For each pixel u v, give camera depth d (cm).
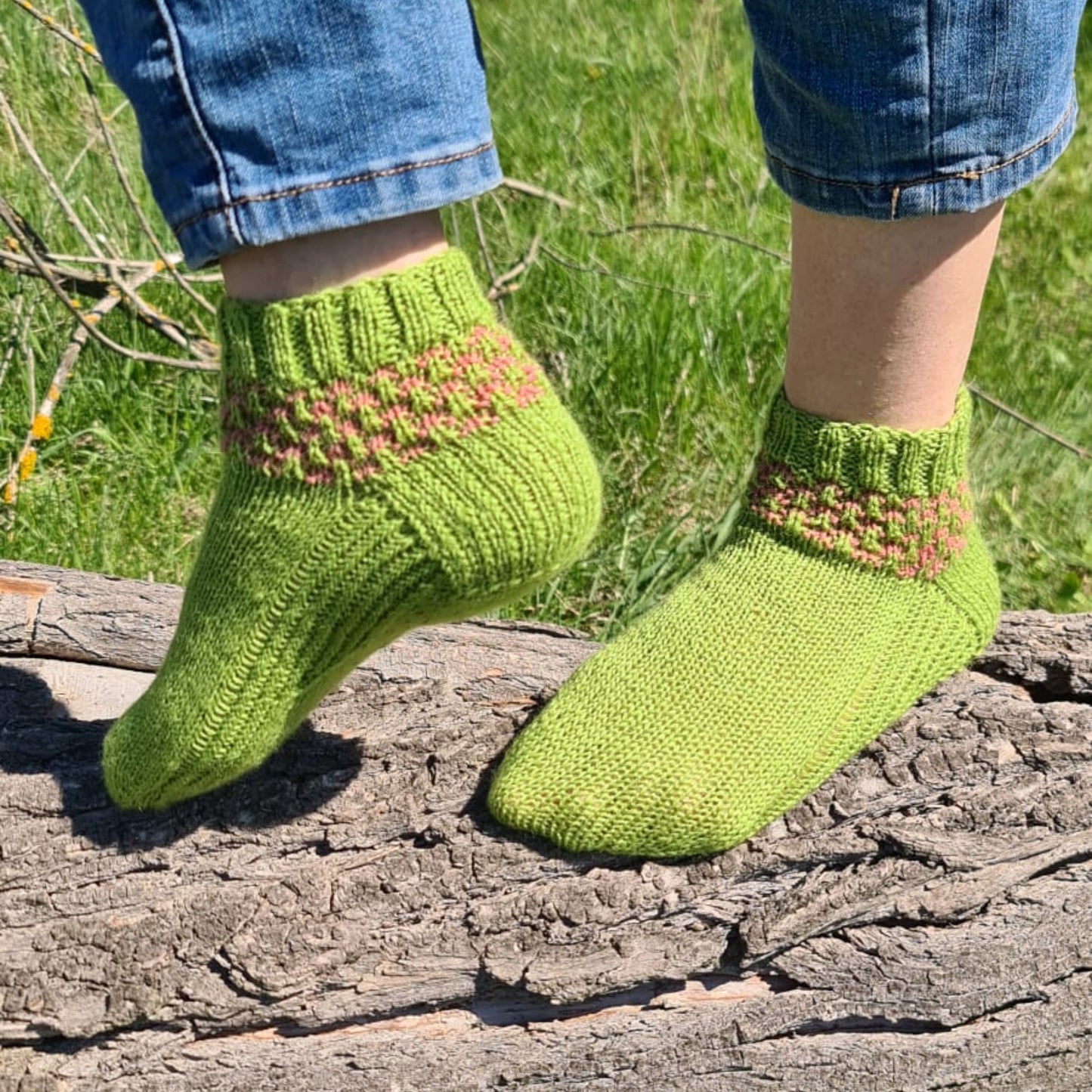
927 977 111
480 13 288
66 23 195
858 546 110
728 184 227
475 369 98
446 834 110
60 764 111
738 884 111
